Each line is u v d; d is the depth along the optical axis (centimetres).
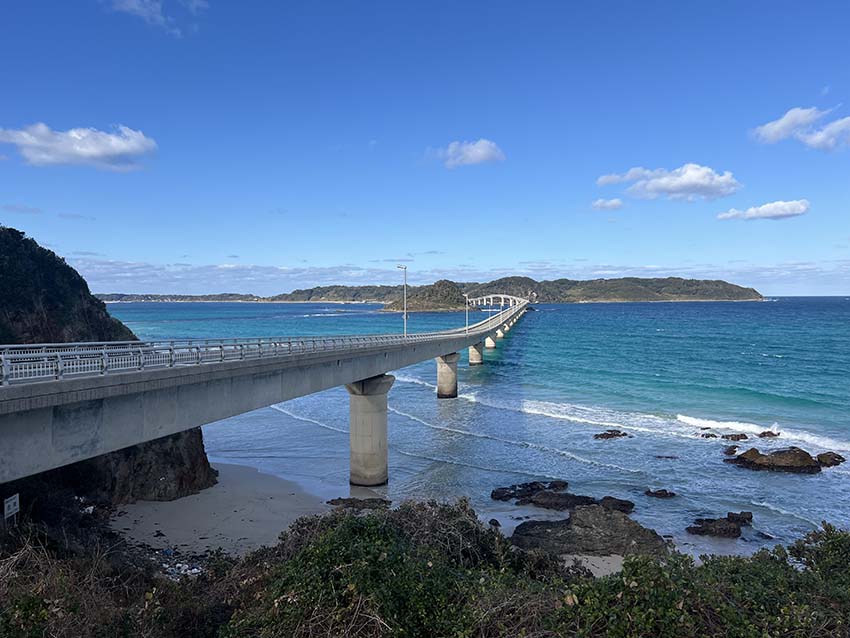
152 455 2886
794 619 940
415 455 3725
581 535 2273
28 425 1423
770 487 2973
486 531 1703
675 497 2861
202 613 1194
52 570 1195
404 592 1064
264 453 3866
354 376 3231
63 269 4272
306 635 984
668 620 890
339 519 1616
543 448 3803
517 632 950
